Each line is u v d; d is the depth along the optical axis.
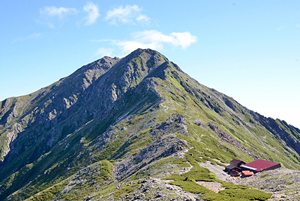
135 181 60.12
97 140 195.50
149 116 191.12
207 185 50.31
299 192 35.00
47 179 190.50
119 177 101.88
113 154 155.38
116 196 49.50
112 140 179.50
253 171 72.00
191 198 36.75
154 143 113.50
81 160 180.62
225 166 82.50
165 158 82.81
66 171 178.88
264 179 53.69
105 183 103.69
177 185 46.12
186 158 79.19
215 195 39.03
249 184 53.62
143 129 168.12
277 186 43.91
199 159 81.19
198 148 97.81
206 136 142.38
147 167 79.69
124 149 145.50
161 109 195.38
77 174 126.56
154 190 43.12
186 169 66.31
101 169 116.62
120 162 122.06
